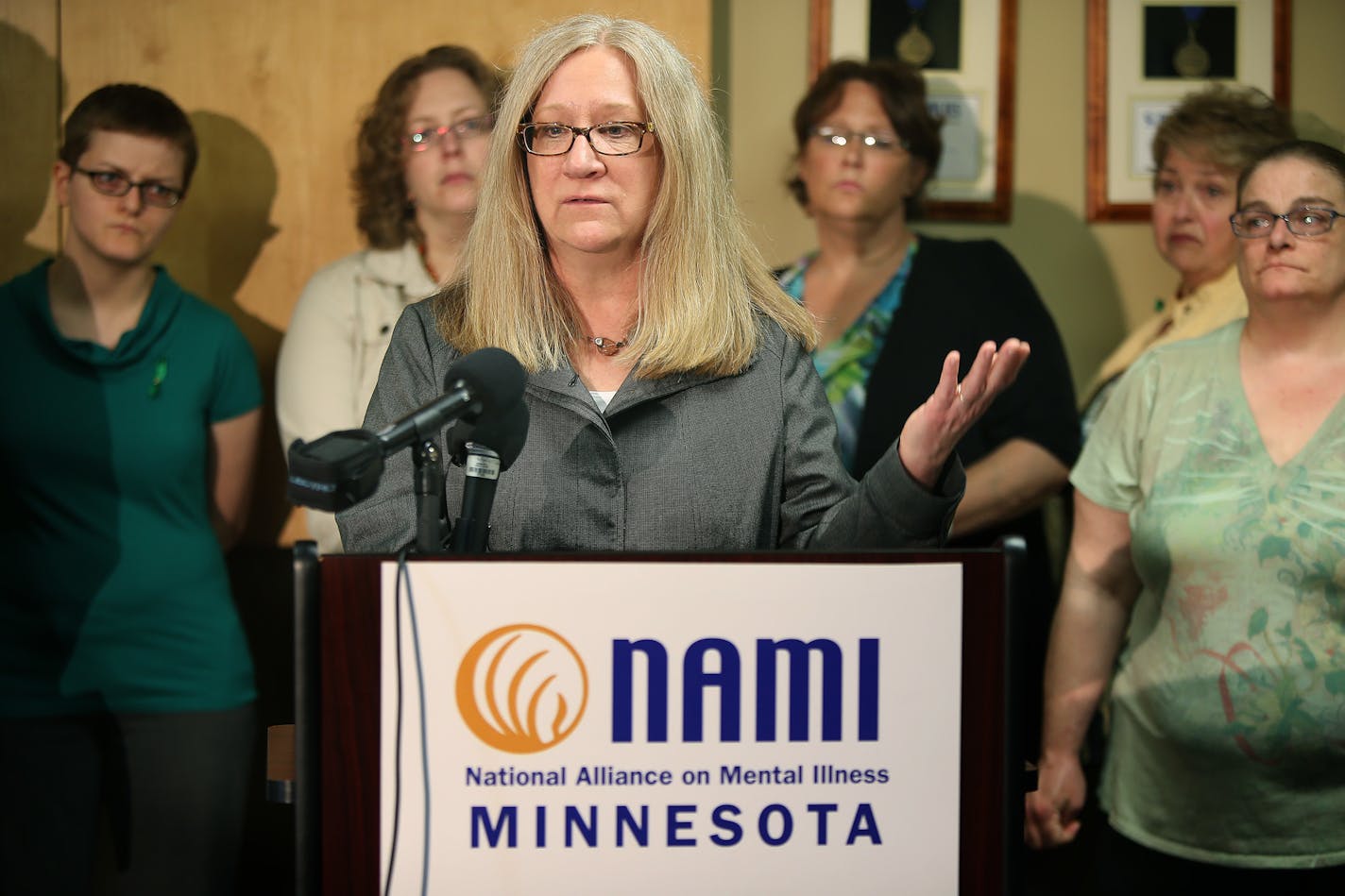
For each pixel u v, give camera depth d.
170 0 4.16
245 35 4.19
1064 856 4.11
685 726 1.62
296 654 1.58
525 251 2.18
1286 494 2.82
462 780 1.60
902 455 1.87
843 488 2.20
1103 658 3.27
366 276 4.02
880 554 1.63
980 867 1.66
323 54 4.20
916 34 4.52
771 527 2.19
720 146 2.26
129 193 3.81
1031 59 4.55
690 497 2.13
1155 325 4.15
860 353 4.04
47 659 3.61
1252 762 2.81
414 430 1.66
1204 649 2.86
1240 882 2.86
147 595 3.67
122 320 3.81
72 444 3.69
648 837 1.62
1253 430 2.90
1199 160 3.89
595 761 1.61
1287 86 4.51
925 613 1.64
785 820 1.63
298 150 4.20
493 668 1.60
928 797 1.65
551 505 2.11
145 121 3.82
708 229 2.18
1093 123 4.54
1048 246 4.57
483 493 1.79
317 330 3.97
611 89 2.12
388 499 2.05
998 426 4.00
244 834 4.13
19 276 3.83
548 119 2.12
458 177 3.98
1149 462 3.05
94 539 3.67
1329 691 2.75
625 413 2.15
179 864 3.66
